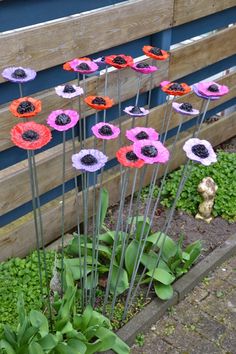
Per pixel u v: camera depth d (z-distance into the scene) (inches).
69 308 83.4
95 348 80.9
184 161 136.6
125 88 111.6
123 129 114.7
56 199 116.6
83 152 69.0
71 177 108.3
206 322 96.0
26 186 98.7
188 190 123.9
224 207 121.9
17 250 102.0
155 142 70.1
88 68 80.5
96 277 90.5
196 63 126.9
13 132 67.0
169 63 118.9
